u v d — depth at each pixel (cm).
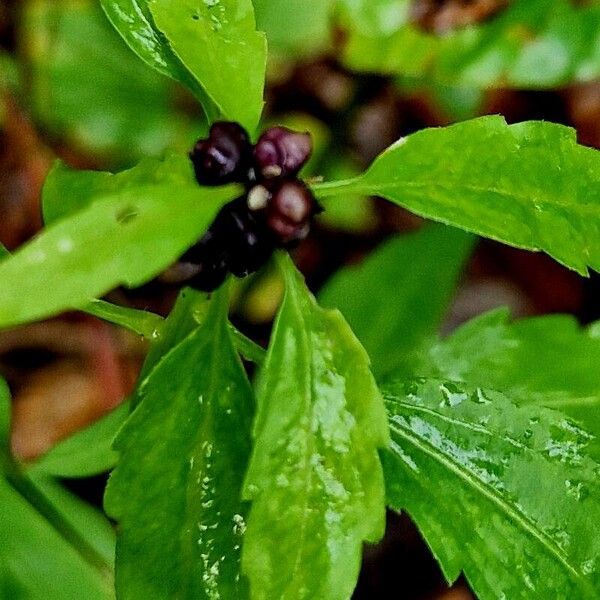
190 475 27
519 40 46
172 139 54
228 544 28
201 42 27
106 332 56
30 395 57
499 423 29
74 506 35
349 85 60
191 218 25
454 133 27
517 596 28
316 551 26
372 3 46
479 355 30
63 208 28
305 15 47
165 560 28
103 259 24
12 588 33
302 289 26
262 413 26
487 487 29
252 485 26
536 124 27
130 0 28
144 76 54
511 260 64
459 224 27
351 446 26
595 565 28
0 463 32
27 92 54
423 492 28
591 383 30
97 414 56
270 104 61
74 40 54
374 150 60
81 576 34
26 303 24
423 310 40
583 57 46
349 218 58
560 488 29
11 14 54
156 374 27
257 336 54
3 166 58
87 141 54
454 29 47
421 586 53
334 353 26
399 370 30
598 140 64
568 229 27
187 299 28
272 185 26
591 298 63
